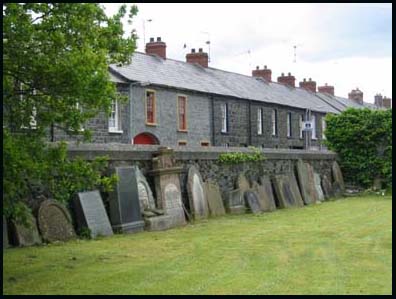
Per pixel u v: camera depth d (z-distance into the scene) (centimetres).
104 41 894
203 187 1834
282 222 1703
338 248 1179
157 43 3350
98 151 1429
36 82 834
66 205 1310
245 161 2173
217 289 803
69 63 798
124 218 1437
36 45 822
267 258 1059
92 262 1010
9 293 780
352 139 3077
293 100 4219
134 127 2730
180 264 997
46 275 895
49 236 1221
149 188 1589
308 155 2742
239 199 2002
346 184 3116
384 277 875
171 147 1739
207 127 3231
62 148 862
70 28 844
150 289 805
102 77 822
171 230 1508
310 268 955
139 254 1102
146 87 2819
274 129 3884
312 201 2500
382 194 2906
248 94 3638
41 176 843
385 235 1389
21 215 856
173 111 2997
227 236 1379
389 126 2994
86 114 880
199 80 3341
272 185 2280
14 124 866
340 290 789
